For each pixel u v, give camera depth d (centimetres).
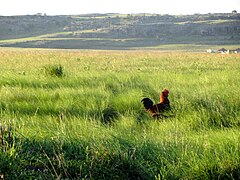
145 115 932
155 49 17075
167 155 563
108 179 505
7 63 2819
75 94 1109
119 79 1485
